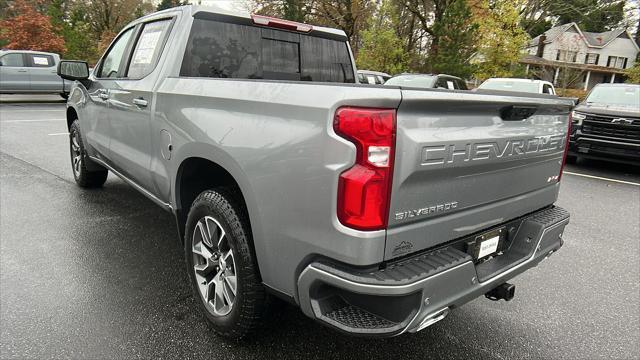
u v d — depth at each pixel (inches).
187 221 102.8
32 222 164.7
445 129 72.7
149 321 104.2
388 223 67.7
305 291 73.0
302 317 108.9
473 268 77.0
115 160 153.6
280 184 75.1
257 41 133.4
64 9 1386.6
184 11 122.6
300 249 73.7
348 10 1165.7
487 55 960.3
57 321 102.5
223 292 96.4
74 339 96.2
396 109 65.5
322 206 68.6
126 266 132.0
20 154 286.8
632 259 159.9
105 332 99.2
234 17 127.7
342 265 69.1
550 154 102.0
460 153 74.9
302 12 1151.0
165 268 131.6
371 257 66.6
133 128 132.2
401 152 66.5
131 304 111.3
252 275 87.0
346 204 65.9
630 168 349.4
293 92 74.3
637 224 203.5
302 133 70.7
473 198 82.0
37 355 90.5
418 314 68.6
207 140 92.4
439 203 75.0
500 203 89.8
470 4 935.7
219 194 93.0
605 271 148.7
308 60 148.2
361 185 64.6
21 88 635.5
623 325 114.3
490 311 119.0
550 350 102.3
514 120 87.4
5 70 620.1
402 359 95.8
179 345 95.8
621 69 1925.4
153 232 159.0
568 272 147.1
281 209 75.6
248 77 133.0
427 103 68.2
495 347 102.3
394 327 67.8
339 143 65.5
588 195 257.4
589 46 1964.8
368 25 1173.1
